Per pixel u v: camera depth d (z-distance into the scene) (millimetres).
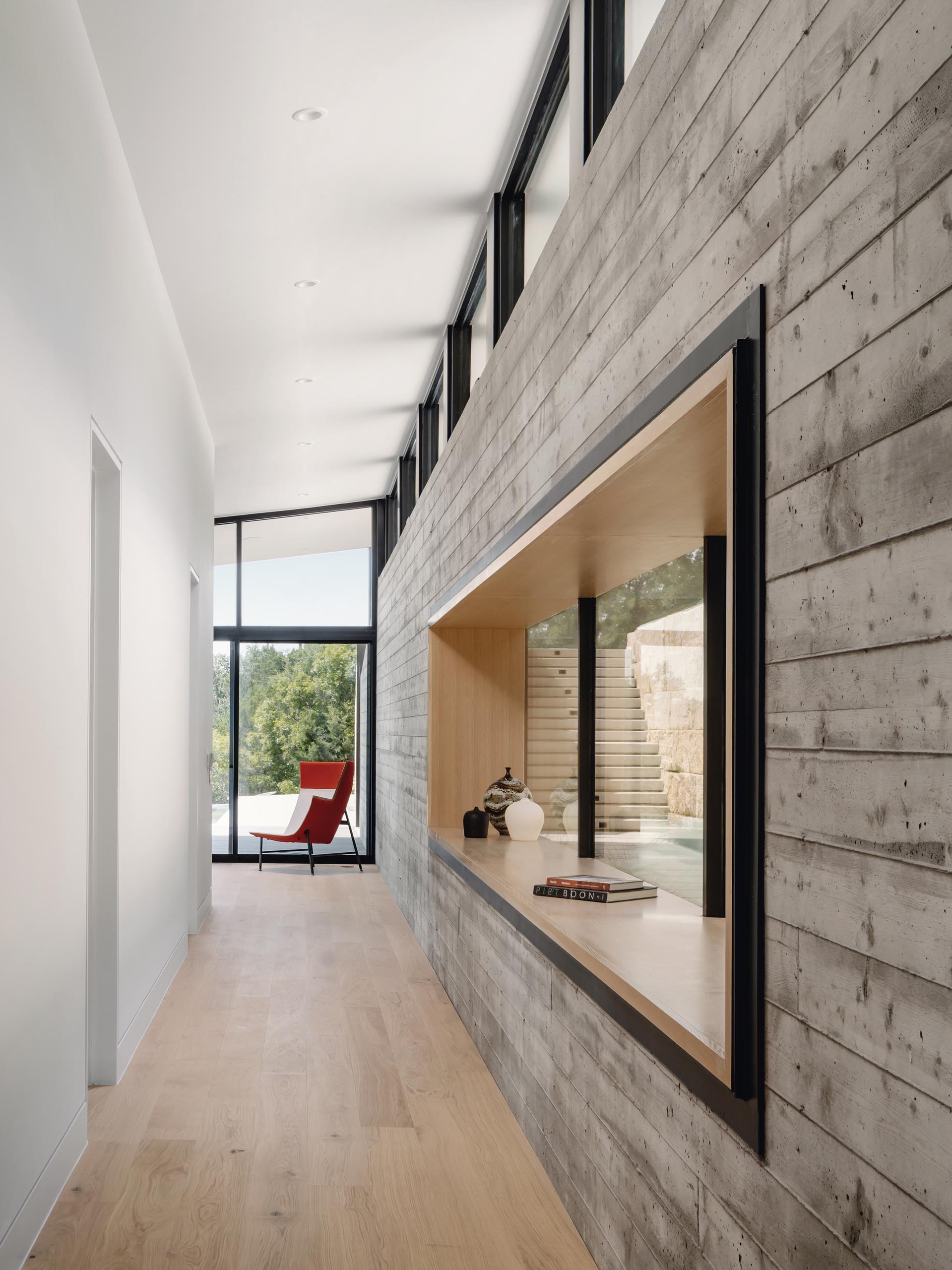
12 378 2336
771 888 1514
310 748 10859
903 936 1172
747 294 1658
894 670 1204
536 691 5633
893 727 1202
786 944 1464
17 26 2395
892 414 1215
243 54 3428
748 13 1672
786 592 1486
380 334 6031
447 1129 3324
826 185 1391
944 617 1108
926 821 1132
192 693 6645
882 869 1220
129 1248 2498
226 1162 3039
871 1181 1229
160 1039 4297
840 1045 1308
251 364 6406
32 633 2480
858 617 1285
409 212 4605
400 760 7797
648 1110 2090
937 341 1126
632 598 4023
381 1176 2953
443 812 5766
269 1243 2533
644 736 3836
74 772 2928
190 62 3451
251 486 9797
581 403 2754
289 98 3699
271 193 4371
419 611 6625
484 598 4594
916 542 1162
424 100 3754
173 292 5281
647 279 2201
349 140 4004
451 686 5797
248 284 5242
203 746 7160
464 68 3582
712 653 3164
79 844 2998
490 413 4176
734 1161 1646
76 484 2990
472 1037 4332
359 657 10977
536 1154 3115
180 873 5621
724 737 3127
